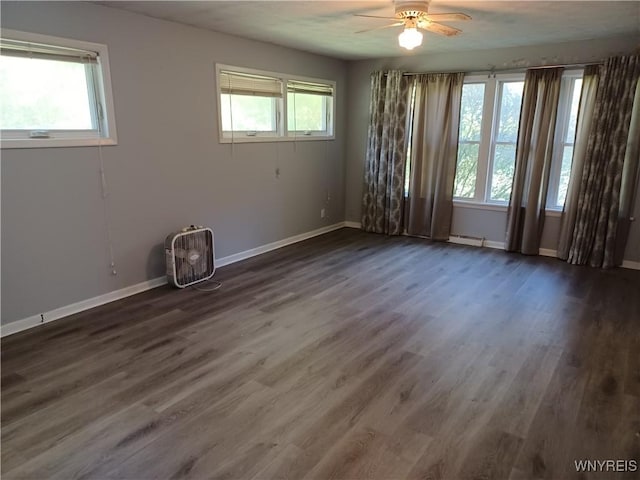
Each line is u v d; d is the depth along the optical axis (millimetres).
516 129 5207
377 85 5863
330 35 4379
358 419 2213
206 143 4336
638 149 4398
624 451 2002
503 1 3150
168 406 2305
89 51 3289
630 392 2453
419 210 5926
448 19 3406
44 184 3146
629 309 3592
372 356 2836
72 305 3443
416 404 2338
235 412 2260
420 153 5750
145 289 3977
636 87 4293
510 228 5230
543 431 2133
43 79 3125
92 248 3516
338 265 4746
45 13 3006
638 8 3305
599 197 4590
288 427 2148
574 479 1841
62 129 3270
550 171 4977
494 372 2654
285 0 3158
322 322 3334
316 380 2559
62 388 2457
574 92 4793
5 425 2146
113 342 2986
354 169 6504
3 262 3000
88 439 2057
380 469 1888
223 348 2924
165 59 3824
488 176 5469
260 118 4988
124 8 3391
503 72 5086
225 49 4348
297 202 5699
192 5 3307
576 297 3848
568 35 4301
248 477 1837
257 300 3756
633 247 4625
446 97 5414
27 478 1827
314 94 5668
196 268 4148
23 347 2904
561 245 4953
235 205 4789
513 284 4172
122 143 3600
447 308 3604
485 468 1897
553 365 2734
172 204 4109
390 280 4273
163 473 1858
